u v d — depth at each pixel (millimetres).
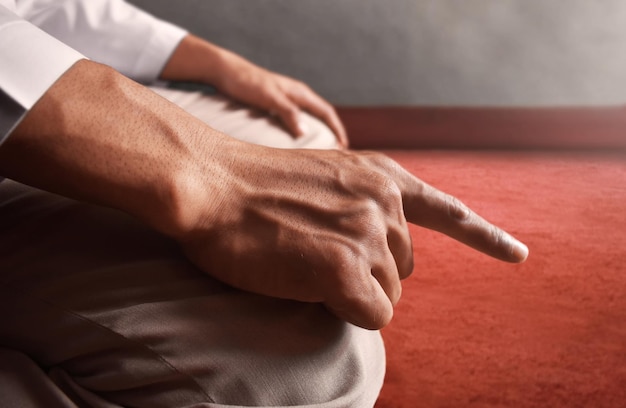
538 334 785
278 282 461
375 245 464
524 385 701
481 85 1707
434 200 520
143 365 454
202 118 785
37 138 410
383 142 1559
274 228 462
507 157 1420
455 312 835
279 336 468
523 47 1657
